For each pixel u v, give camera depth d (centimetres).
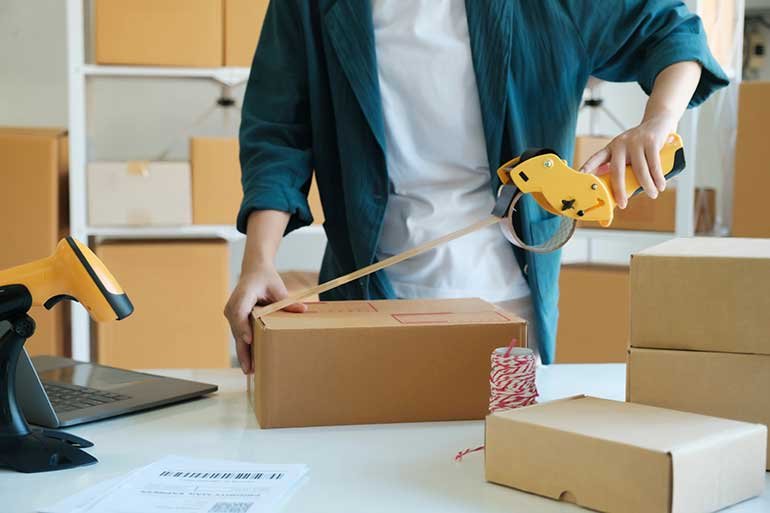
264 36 154
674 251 99
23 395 108
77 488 88
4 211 284
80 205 294
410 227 147
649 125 112
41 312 284
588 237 293
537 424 86
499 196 107
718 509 82
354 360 110
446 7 143
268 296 128
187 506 82
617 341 275
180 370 142
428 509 83
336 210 153
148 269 295
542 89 143
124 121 363
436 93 144
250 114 152
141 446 102
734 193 263
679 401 96
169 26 288
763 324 93
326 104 150
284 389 109
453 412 112
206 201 298
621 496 80
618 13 140
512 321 114
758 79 321
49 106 357
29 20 353
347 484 89
